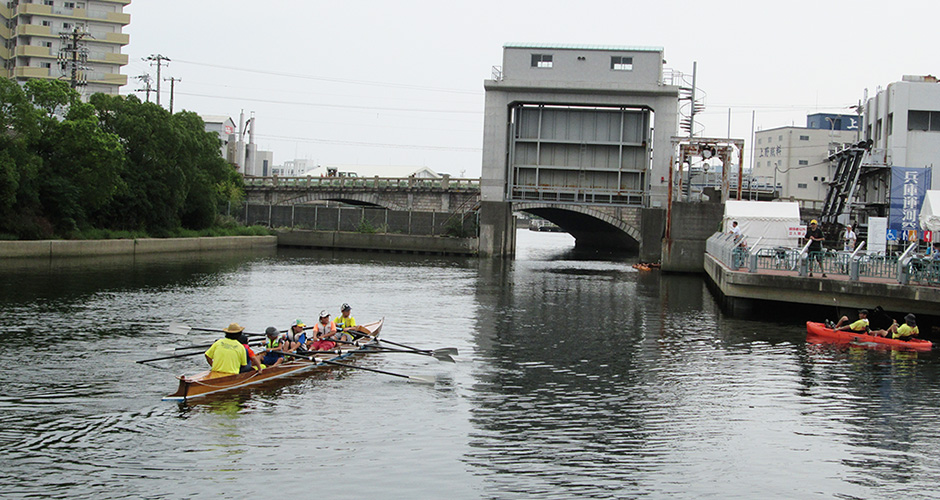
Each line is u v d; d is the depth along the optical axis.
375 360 24.31
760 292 33.84
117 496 13.34
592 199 69.81
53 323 28.50
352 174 146.50
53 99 54.62
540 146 69.94
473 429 17.34
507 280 53.47
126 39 117.50
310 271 56.34
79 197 57.12
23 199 53.31
